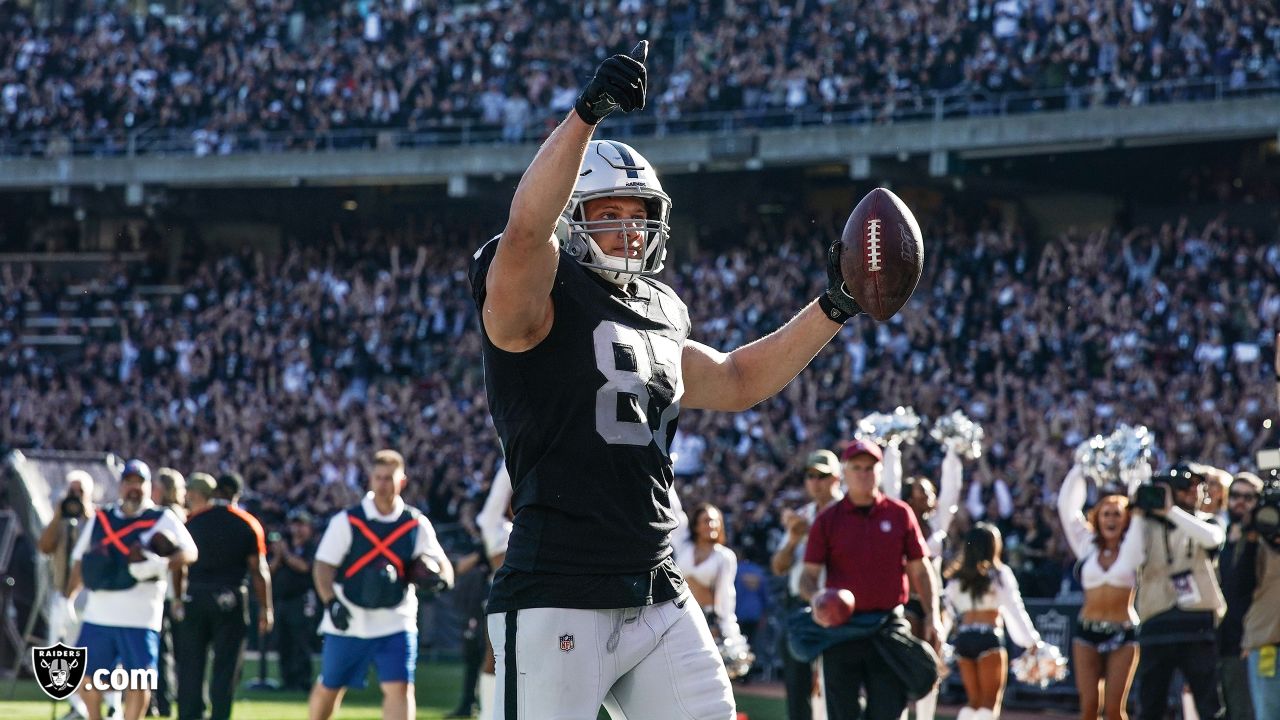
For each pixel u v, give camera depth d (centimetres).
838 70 2630
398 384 2648
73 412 2731
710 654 353
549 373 337
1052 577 1463
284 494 2367
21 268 3244
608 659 339
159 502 982
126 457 2612
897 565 725
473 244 3002
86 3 3309
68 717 1017
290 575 1392
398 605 802
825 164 2752
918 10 2609
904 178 2600
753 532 1809
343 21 3108
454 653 1789
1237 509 831
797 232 2675
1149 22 2397
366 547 800
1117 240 2345
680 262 2920
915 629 847
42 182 3022
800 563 913
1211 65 2339
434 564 797
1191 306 2139
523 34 2966
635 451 341
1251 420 1881
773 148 2573
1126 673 891
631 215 354
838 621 711
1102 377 2156
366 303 2827
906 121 2522
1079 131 2333
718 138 2611
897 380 2139
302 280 2959
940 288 2342
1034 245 2606
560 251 347
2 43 3278
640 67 300
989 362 2188
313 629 1414
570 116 303
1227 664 797
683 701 347
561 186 305
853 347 2219
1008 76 2470
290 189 3128
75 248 3250
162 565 884
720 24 2789
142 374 2806
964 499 1803
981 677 917
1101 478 922
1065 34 2461
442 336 2753
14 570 1339
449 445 2300
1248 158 2564
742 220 2866
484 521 837
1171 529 870
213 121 3067
